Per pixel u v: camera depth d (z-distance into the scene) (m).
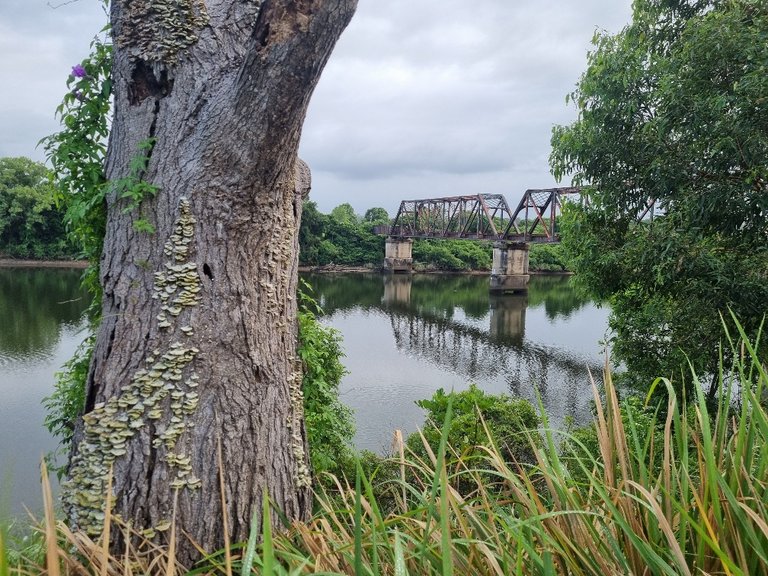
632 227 7.32
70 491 1.78
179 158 1.92
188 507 1.81
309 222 55.78
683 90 5.93
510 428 4.94
